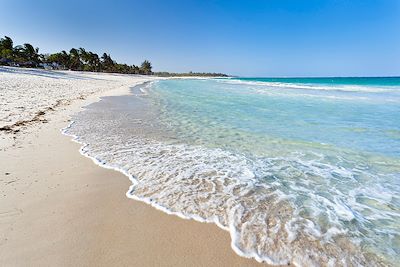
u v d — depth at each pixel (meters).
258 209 3.73
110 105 14.02
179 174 4.93
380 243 3.04
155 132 8.18
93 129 8.37
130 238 3.03
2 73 28.45
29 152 5.83
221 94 22.66
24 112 9.98
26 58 72.44
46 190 4.13
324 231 3.24
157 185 4.46
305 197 4.11
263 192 4.25
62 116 10.16
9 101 12.10
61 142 6.76
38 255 2.69
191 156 5.97
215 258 2.74
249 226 3.32
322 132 8.22
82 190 4.19
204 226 3.30
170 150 6.39
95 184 4.43
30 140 6.73
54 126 8.45
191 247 2.90
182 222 3.38
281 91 26.53
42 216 3.40
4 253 2.69
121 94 21.28
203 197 4.06
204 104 15.20
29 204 3.68
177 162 5.57
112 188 4.30
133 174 4.90
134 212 3.59
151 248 2.86
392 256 2.83
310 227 3.32
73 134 7.65
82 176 4.73
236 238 3.07
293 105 14.77
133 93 22.78
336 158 5.85
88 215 3.47
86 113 11.16
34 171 4.83
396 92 25.06
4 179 4.41
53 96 15.67
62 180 4.53
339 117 10.87
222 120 10.20
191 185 4.48
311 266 2.65
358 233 3.21
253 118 10.64
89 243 2.90
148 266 2.60
